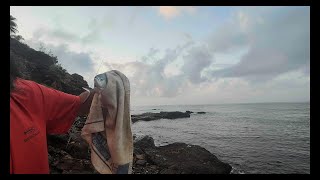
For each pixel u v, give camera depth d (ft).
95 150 5.69
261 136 107.96
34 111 5.38
